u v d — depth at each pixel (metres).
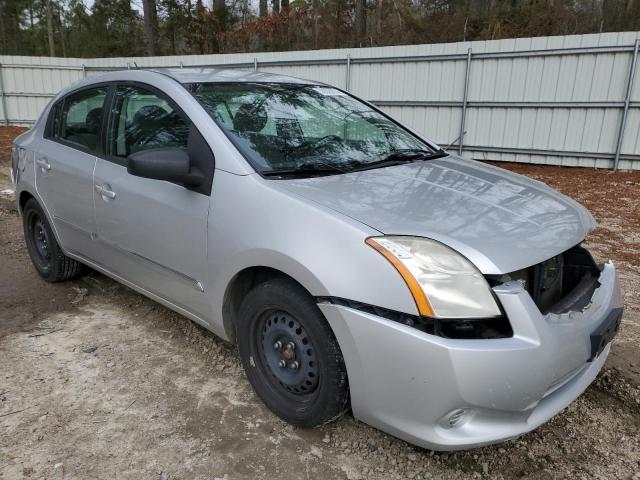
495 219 2.36
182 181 2.73
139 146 3.19
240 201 2.56
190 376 3.05
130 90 3.37
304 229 2.29
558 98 11.20
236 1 27.27
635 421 2.71
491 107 11.98
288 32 24.00
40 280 4.46
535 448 2.51
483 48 11.70
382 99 13.22
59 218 3.91
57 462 2.37
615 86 10.60
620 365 3.17
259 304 2.53
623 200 8.14
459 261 2.06
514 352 1.97
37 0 38.69
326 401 2.34
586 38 10.62
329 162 2.94
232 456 2.42
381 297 2.07
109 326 3.65
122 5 31.22
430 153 3.50
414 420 2.08
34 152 4.13
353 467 2.36
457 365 1.95
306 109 3.36
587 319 2.29
